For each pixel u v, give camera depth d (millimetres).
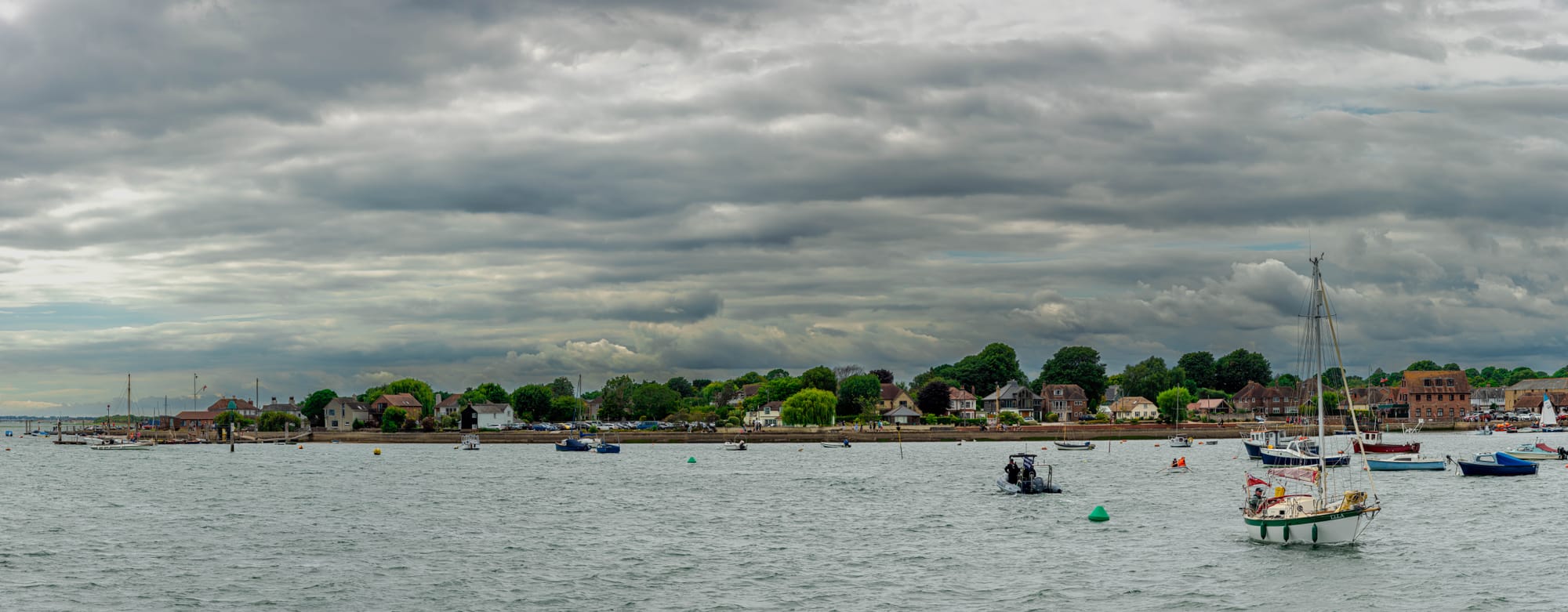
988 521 90562
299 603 61000
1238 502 101500
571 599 61594
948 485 123750
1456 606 58062
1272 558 71000
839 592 63156
